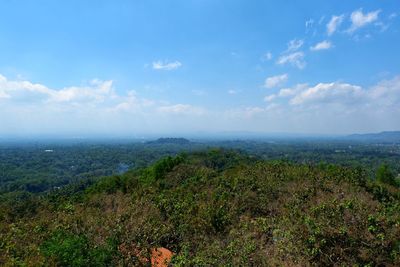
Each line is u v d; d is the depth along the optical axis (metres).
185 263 12.98
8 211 24.80
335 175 25.70
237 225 17.09
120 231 14.25
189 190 26.73
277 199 21.55
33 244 12.62
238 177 26.48
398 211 15.44
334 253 11.99
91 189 43.34
